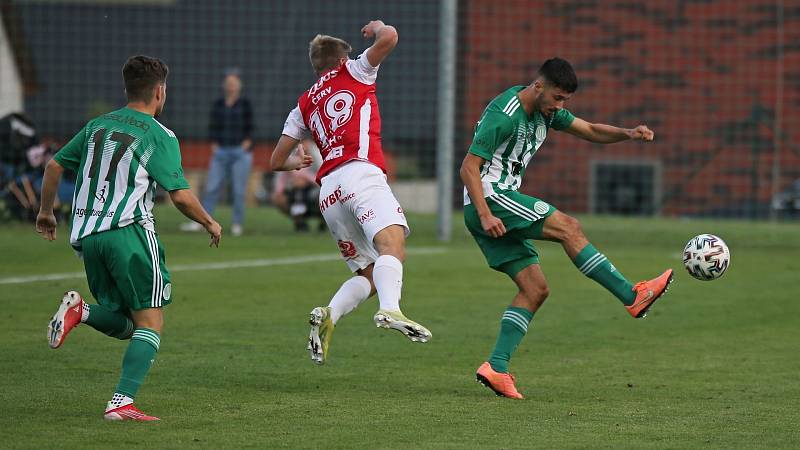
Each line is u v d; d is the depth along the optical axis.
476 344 26.14
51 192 19.20
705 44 78.00
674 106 78.12
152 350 18.31
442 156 49.50
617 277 20.86
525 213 20.92
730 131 77.31
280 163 22.23
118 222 18.22
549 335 27.58
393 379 22.08
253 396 20.25
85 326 27.16
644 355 25.00
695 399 20.36
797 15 77.06
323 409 19.20
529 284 21.33
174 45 92.44
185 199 18.38
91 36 89.44
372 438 17.08
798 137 76.06
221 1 92.12
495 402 20.00
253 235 51.25
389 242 20.55
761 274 39.69
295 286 35.16
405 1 89.69
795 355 25.03
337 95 21.31
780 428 18.03
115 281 18.52
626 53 78.31
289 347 25.31
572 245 20.92
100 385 20.78
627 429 17.91
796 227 60.91
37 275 36.66
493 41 78.00
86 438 16.78
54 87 87.69
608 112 78.62
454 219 63.75
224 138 50.97
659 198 77.44
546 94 20.81
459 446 16.62
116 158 18.36
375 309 31.17
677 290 35.50
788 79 77.19
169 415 18.55
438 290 34.81
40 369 22.22
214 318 29.19
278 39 94.00
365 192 20.89
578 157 78.00
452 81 49.56
